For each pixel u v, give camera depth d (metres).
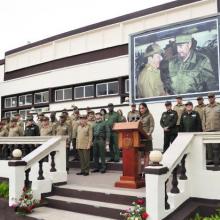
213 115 8.92
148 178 5.94
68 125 11.37
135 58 13.66
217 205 6.39
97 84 15.76
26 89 19.16
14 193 7.77
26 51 20.11
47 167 8.77
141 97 13.37
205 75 11.87
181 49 12.47
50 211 7.46
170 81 12.64
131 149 7.80
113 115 10.94
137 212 5.97
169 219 6.02
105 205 6.95
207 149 8.18
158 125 12.77
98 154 10.62
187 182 6.71
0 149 11.05
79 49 17.19
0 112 20.92
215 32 11.76
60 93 17.38
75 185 8.36
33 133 11.43
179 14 13.63
